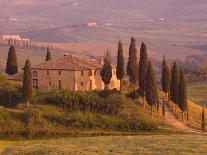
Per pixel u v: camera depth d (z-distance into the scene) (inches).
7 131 6127.0
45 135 6127.0
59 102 6919.3
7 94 7022.6
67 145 4015.8
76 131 6294.3
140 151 3540.8
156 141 4190.5
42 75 7780.5
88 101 6879.9
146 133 6250.0
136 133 6235.2
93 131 6368.1
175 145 3843.5
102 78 7298.2
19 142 5447.8
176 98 7185.0
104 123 6535.4
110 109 6850.4
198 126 6993.1
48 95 7130.9
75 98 6914.4
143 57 7229.3
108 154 3420.3
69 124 6456.7
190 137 4594.0
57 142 4534.9
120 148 3710.6
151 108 7007.9
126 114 6830.7
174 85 7214.6
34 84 7819.9
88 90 7480.3
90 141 4407.0
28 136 6092.5
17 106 6845.5
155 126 6461.6
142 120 6579.7
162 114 7165.4
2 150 3917.3
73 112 6756.9
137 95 7283.5
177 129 6530.5
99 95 7180.1
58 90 7298.2
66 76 7657.5
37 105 6865.2
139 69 7249.0
